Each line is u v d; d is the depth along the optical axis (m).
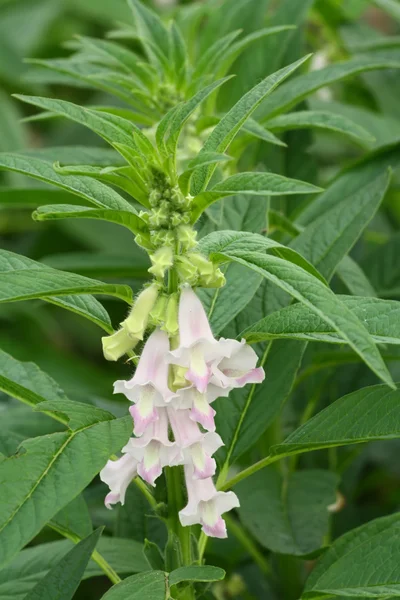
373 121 0.84
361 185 0.65
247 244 0.45
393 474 0.80
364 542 0.51
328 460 0.70
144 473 0.46
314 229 0.57
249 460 0.66
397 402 0.49
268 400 0.55
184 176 0.45
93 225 0.98
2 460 0.43
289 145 0.71
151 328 0.47
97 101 1.06
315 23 0.91
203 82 0.60
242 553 0.68
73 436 0.44
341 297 0.47
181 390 0.45
